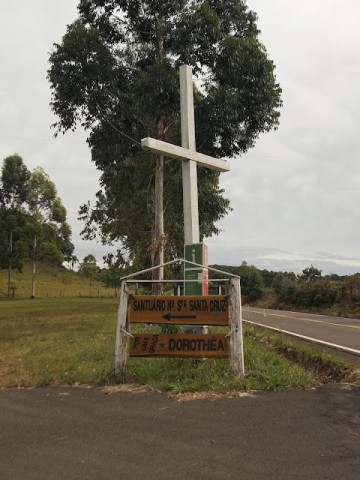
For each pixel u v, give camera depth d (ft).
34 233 228.22
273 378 22.13
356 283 117.70
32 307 125.39
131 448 14.64
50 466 13.42
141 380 23.57
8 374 27.84
